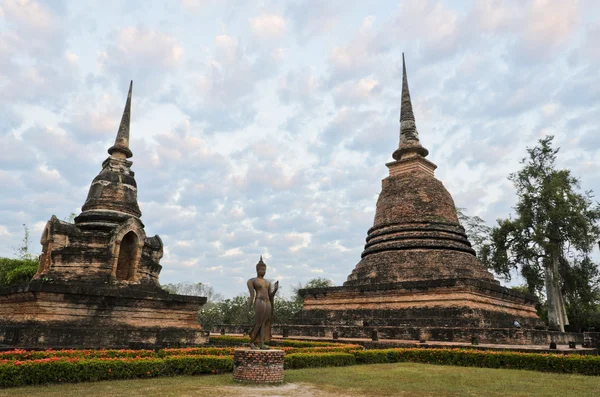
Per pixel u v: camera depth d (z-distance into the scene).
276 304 59.44
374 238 38.38
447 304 29.64
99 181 28.05
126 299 22.72
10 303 21.59
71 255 23.81
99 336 21.12
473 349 22.20
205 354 17.95
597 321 53.38
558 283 46.50
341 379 15.21
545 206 46.72
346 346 22.52
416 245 35.06
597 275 47.19
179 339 24.16
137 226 25.73
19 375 12.43
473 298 29.33
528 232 47.69
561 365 17.95
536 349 21.38
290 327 35.03
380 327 30.06
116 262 24.41
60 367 13.14
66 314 20.80
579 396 12.66
